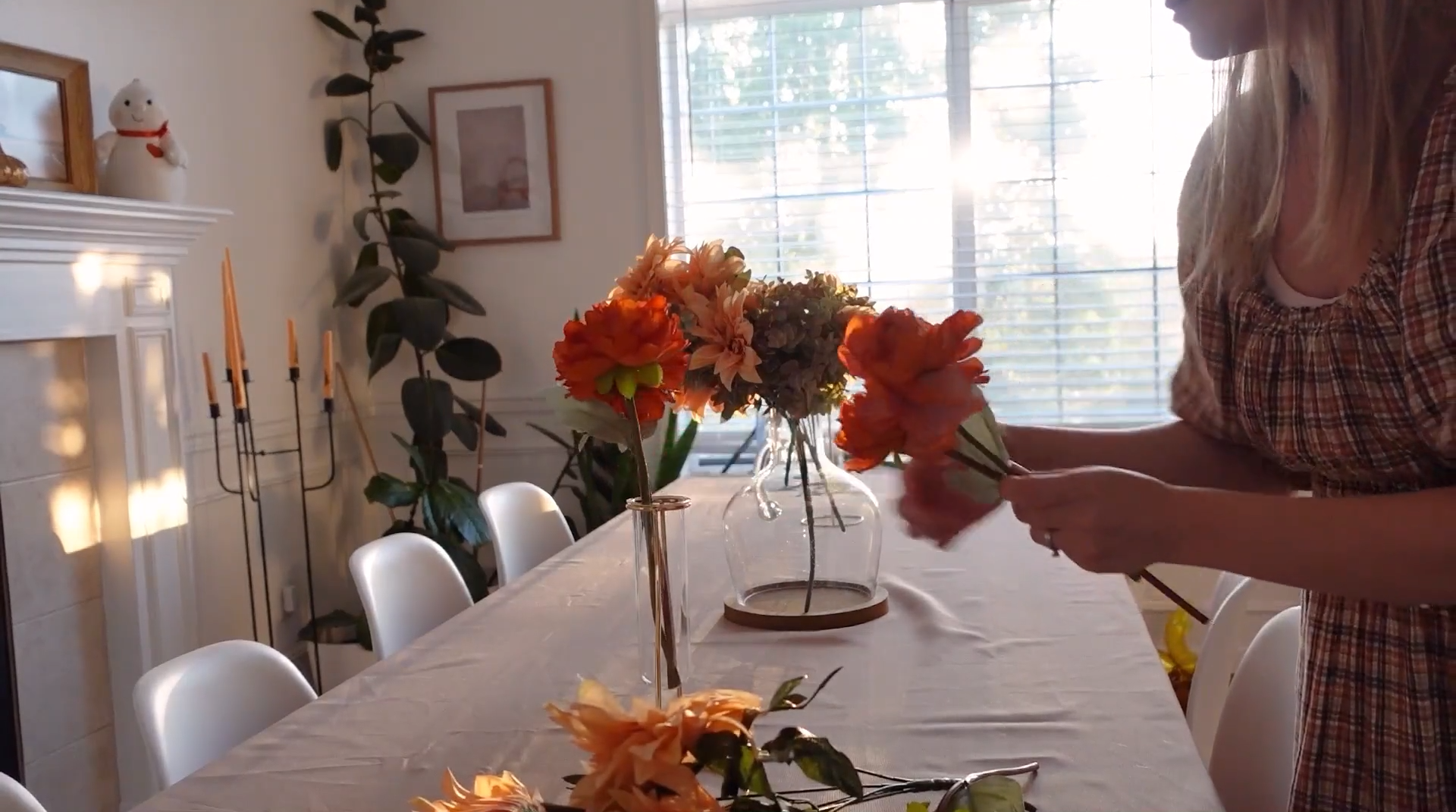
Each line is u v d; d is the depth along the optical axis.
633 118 3.71
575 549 2.16
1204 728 1.78
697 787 0.51
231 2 3.19
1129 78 3.53
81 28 2.61
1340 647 0.95
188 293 2.97
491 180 3.78
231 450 3.12
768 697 1.28
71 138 2.51
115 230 2.46
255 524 3.25
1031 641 1.48
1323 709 0.96
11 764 2.32
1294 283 0.96
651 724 0.52
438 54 3.79
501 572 2.36
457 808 0.51
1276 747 1.33
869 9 3.66
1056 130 3.59
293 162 3.49
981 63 3.61
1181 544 0.81
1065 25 3.56
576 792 0.52
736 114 3.74
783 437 1.65
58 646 2.48
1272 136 0.99
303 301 3.54
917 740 1.15
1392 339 0.85
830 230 3.73
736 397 1.51
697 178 3.78
